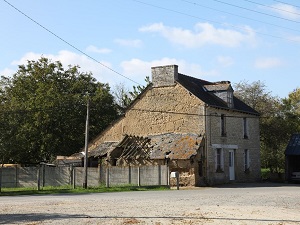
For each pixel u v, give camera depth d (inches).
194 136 1424.7
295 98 2316.7
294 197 884.0
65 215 573.6
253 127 1710.1
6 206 701.3
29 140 1766.7
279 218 555.5
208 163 1409.9
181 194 973.2
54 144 1822.1
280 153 2048.5
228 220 530.3
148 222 508.1
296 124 2158.0
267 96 2201.0
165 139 1467.8
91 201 781.9
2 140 1229.7
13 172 1432.1
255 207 679.7
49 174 1421.0
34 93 1897.1
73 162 1587.1
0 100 1749.5
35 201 796.6
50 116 1780.3
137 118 1577.3
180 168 1364.4
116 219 532.7
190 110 1459.2
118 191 1135.0
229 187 1310.3
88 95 1990.7
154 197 876.0
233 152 1573.6
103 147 1587.1
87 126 1242.0
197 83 1644.9
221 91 1574.8
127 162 1466.5
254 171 1681.8
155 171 1322.6
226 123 1540.4
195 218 544.1
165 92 1526.8
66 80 2034.9
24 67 2022.6
